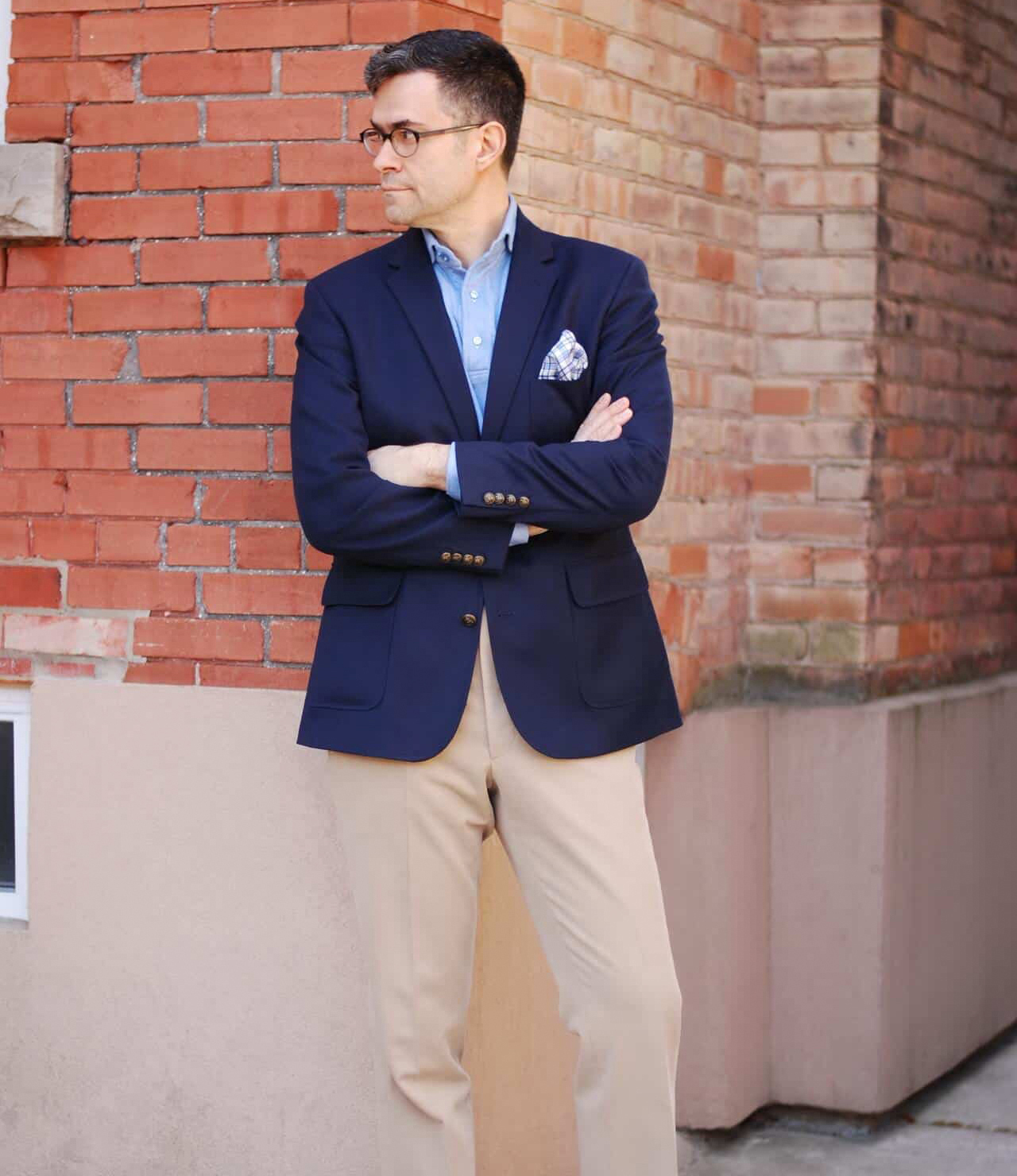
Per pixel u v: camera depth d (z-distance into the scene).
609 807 3.01
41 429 3.79
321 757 3.63
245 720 3.68
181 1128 3.77
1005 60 5.20
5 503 3.82
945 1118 4.65
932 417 4.85
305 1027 3.68
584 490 2.92
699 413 4.36
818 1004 4.55
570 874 2.99
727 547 4.50
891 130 4.56
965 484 5.08
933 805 4.76
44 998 3.85
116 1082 3.81
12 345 3.80
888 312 4.57
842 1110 4.54
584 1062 3.03
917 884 4.68
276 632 3.66
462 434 3.04
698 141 4.33
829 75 4.52
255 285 3.63
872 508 4.54
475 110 3.01
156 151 3.68
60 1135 3.85
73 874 3.81
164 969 3.76
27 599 3.82
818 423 4.55
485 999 3.72
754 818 4.50
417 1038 3.11
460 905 3.12
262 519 3.65
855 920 4.51
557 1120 3.98
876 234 4.50
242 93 3.61
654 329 3.13
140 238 3.70
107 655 3.77
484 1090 3.73
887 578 4.63
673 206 4.25
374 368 3.05
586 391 3.08
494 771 3.02
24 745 3.93
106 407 3.74
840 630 4.55
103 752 3.77
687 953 4.35
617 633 3.07
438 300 3.08
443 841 3.06
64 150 3.73
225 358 3.65
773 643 4.60
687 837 4.32
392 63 3.00
